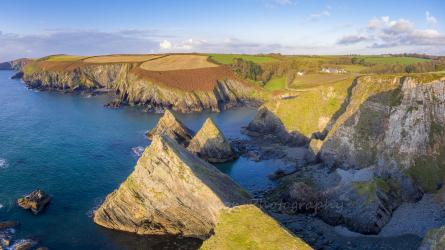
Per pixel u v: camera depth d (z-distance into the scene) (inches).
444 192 1545.3
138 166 1594.5
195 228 1529.3
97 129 3499.0
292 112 3179.1
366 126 2034.9
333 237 1395.2
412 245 1238.3
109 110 4771.2
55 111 4421.8
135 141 3073.3
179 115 4773.6
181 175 1455.5
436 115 1795.0
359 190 1542.8
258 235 1083.3
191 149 2726.4
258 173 2340.1
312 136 2812.5
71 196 1855.3
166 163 1510.8
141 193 1560.0
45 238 1438.2
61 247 1385.3
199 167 1589.6
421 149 1728.6
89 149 2755.9
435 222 1376.7
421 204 1529.3
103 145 2901.1
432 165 1665.8
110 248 1406.3
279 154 2731.3
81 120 3922.2
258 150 2901.1
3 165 2250.2
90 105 5132.9
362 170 1909.4
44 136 3085.6
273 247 1003.3
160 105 5290.4
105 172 2249.0
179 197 1467.8
